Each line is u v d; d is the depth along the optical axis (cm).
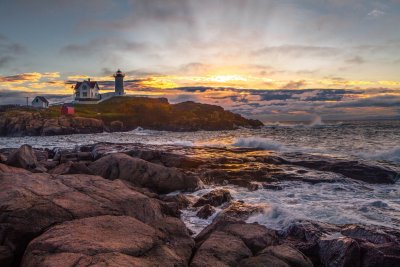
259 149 3916
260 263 911
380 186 2228
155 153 3031
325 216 1520
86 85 14075
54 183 1345
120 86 14912
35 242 889
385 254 995
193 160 2888
